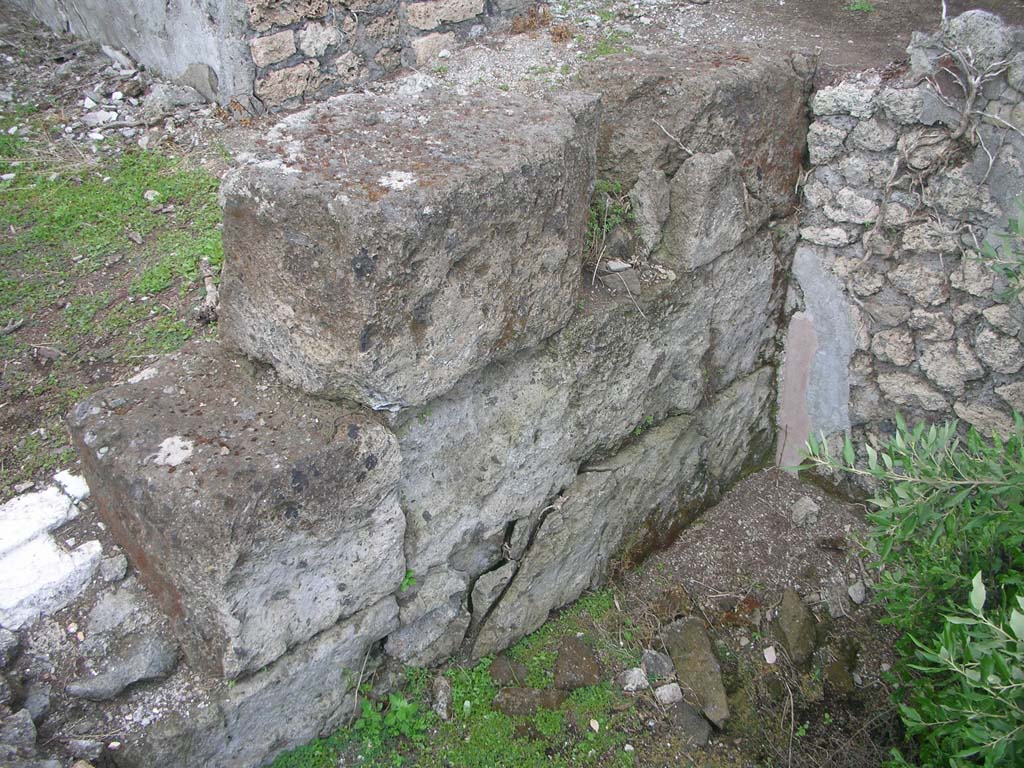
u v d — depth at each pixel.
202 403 2.69
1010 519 2.63
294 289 2.54
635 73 3.70
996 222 3.61
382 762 3.01
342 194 2.37
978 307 3.81
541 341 3.18
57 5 5.93
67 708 2.46
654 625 3.83
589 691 3.47
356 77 5.20
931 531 2.98
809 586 4.15
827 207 4.13
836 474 4.60
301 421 2.62
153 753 2.46
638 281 3.59
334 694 2.95
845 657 3.89
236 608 2.46
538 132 2.88
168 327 3.58
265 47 4.74
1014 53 3.33
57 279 3.81
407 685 3.24
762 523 4.43
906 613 3.12
